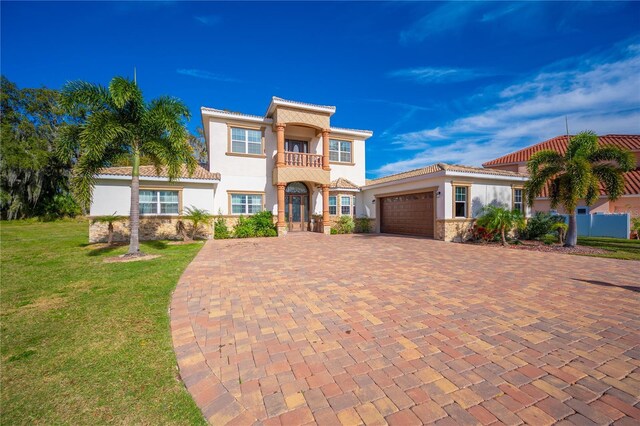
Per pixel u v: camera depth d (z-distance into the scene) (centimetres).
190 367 311
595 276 694
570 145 1196
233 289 598
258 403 254
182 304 509
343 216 1995
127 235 1479
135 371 306
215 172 1731
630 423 226
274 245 1303
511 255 1008
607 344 355
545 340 366
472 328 402
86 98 909
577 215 1644
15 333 396
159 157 1029
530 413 238
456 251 1104
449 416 235
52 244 1304
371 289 591
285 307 492
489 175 1563
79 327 415
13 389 276
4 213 2839
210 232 1606
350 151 2167
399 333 388
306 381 285
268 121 1838
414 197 1742
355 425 227
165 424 232
